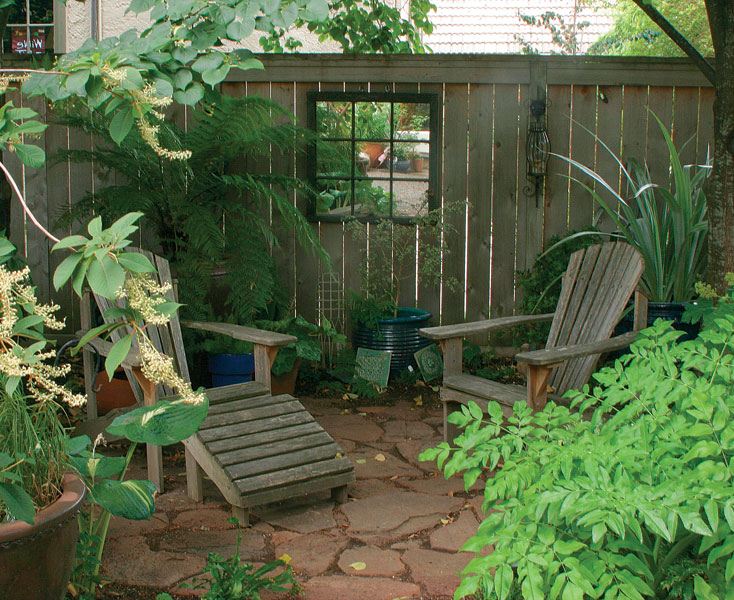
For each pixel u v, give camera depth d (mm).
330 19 7453
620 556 1788
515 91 5652
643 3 4723
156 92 2080
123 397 4262
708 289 4133
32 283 5594
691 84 5559
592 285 4125
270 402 3646
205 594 2406
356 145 5711
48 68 3727
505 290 5852
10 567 1838
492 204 5773
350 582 2666
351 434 4387
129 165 4859
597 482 1820
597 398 2352
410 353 5438
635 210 5688
